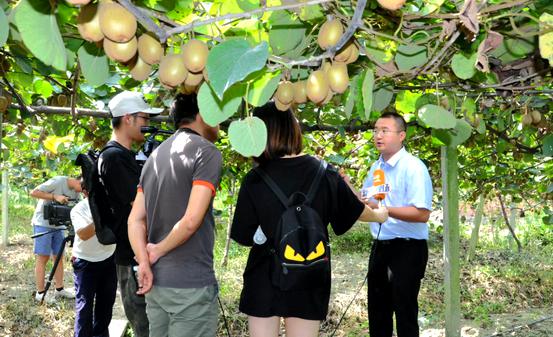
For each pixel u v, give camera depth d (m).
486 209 11.97
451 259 4.27
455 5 1.63
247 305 2.55
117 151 3.11
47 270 7.68
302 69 1.63
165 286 2.42
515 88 2.15
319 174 2.49
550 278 7.46
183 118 2.62
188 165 2.42
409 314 3.67
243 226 2.56
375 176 3.12
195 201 2.36
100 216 3.08
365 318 5.93
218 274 7.61
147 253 2.46
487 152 6.44
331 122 4.45
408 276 3.66
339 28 1.37
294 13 1.47
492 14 1.55
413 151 6.68
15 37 1.34
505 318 6.01
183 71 1.28
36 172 8.84
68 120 4.38
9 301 6.01
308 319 2.48
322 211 2.47
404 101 2.79
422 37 1.69
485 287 7.10
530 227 11.57
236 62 1.14
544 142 3.15
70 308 5.89
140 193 2.65
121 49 1.20
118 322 5.50
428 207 3.56
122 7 1.15
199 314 2.47
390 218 3.74
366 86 1.50
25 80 2.65
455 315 4.25
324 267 2.34
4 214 9.43
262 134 1.33
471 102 2.41
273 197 2.45
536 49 1.83
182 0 1.35
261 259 2.54
